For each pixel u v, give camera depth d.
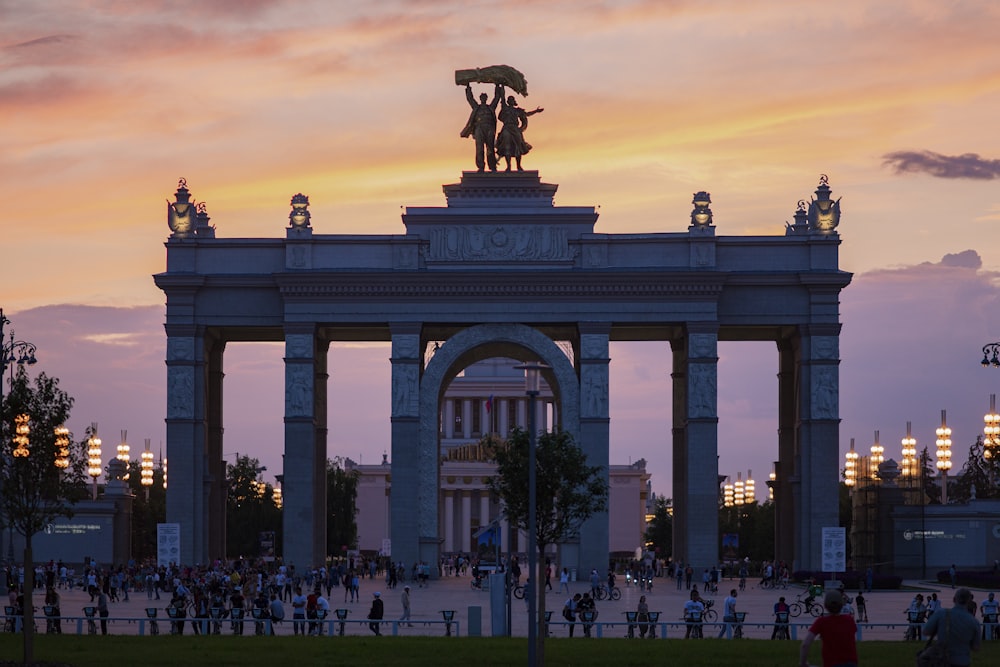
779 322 132.25
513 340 131.62
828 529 103.00
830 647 36.75
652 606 105.94
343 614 83.19
